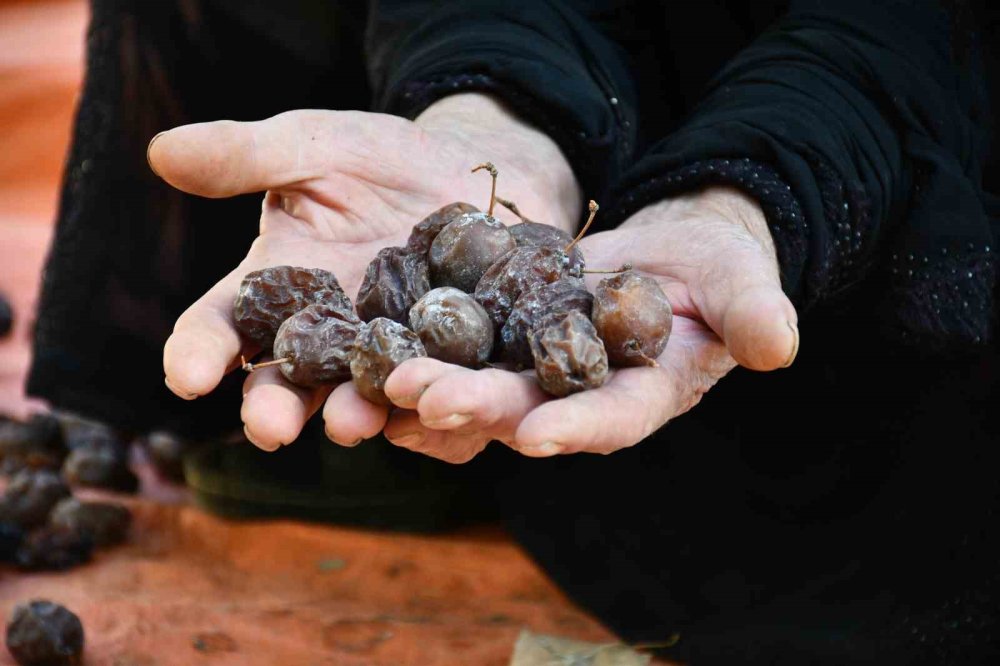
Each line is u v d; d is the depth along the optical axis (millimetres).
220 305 695
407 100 824
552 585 892
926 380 792
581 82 823
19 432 1054
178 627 835
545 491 880
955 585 772
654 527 843
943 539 780
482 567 909
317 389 673
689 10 865
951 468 783
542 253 704
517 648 813
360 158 744
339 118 743
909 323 756
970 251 744
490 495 963
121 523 938
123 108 934
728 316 643
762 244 713
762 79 761
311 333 667
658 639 830
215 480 948
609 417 619
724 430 828
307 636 832
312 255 731
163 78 937
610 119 826
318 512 944
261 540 938
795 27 785
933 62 766
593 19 875
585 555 860
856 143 737
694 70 877
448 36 839
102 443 1047
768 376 819
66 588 877
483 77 817
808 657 791
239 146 700
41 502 948
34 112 2398
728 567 823
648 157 753
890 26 769
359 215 747
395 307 706
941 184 743
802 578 809
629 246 717
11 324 1462
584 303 685
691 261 689
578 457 872
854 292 774
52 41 3084
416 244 730
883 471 802
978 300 747
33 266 1718
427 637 833
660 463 845
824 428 813
